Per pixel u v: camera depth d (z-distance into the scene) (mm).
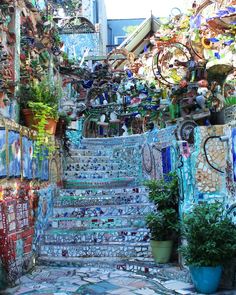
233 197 5457
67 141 9453
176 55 11672
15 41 7129
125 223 7230
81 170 9383
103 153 10258
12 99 6863
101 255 6613
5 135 5562
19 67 7336
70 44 17719
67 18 17594
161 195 6230
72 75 12203
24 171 6289
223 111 7270
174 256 6227
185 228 5336
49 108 7203
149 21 17719
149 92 10359
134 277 5754
